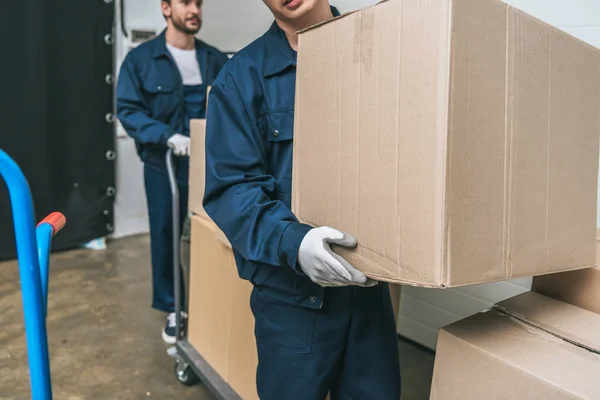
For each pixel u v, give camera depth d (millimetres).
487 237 804
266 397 1203
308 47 996
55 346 2369
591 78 966
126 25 3775
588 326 951
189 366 2068
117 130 3885
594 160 1002
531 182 868
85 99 3627
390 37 805
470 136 764
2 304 2795
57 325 2580
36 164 3471
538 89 862
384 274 843
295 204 1056
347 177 911
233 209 1034
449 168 741
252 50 1178
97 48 3615
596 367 811
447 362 924
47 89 3449
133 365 2227
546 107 880
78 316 2688
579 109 948
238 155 1092
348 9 2275
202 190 1853
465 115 753
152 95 2623
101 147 3771
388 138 820
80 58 3551
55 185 3586
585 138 971
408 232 794
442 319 2221
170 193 2512
